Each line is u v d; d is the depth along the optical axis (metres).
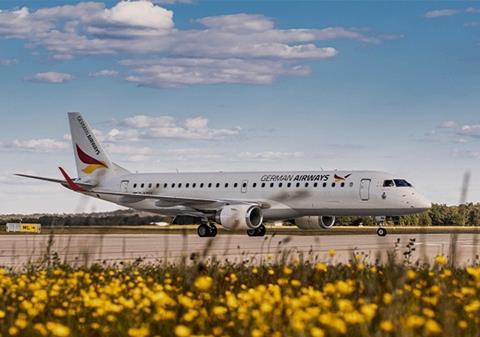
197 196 78.19
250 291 13.80
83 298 14.33
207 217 72.81
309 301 12.64
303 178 71.88
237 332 11.81
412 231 93.06
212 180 77.81
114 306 12.21
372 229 103.81
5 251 43.69
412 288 15.59
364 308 10.52
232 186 76.00
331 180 70.12
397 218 72.25
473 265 24.22
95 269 24.09
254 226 68.12
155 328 12.39
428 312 11.46
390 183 67.94
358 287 16.89
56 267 23.45
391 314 11.34
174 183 80.56
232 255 39.03
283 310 12.80
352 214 69.75
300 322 10.52
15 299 15.95
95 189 85.88
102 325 12.49
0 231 104.50
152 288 17.16
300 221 75.00
